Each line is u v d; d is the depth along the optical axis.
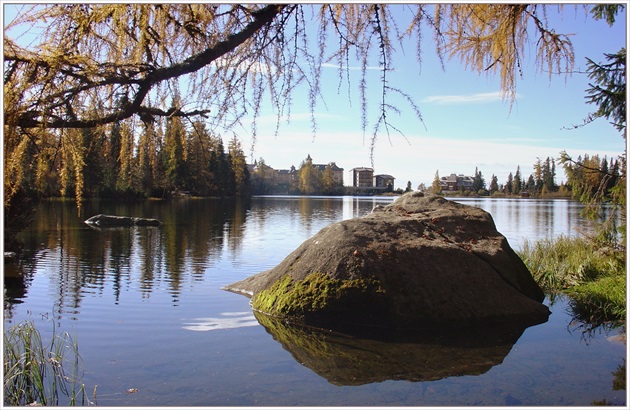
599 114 6.29
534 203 54.59
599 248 8.59
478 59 2.90
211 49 2.25
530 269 8.45
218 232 17.98
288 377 3.92
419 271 5.80
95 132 2.15
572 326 5.54
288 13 2.28
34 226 18.55
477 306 5.71
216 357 4.41
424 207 7.77
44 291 7.51
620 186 6.66
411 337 5.08
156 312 6.14
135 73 2.17
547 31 2.74
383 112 2.01
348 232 6.29
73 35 2.16
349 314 5.56
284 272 6.36
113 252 12.22
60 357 4.32
